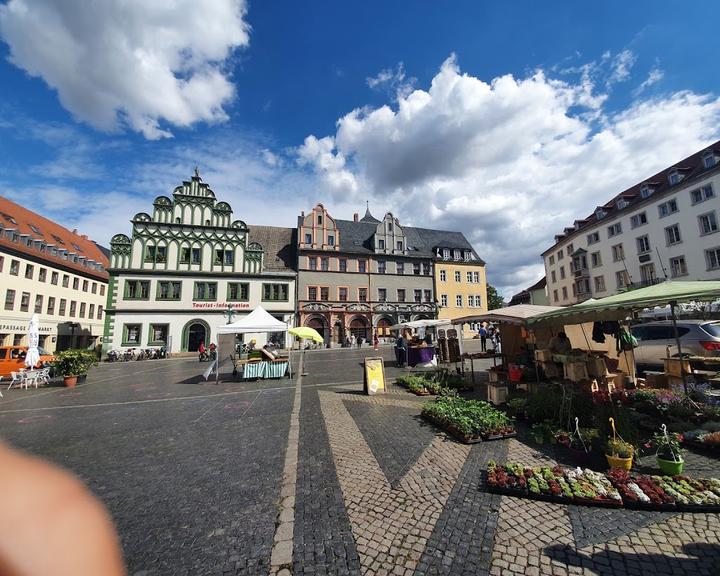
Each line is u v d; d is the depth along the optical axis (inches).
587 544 142.8
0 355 689.6
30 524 20.2
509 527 154.1
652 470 197.8
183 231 1261.1
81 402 432.1
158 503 180.7
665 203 1230.9
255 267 1325.0
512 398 348.8
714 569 128.7
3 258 1135.6
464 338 1685.5
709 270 1088.8
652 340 466.6
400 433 274.4
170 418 341.4
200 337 1226.6
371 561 137.3
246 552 143.9
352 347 1401.3
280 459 230.7
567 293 1807.3
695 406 269.7
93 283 1636.3
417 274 1635.1
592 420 249.8
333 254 1491.1
